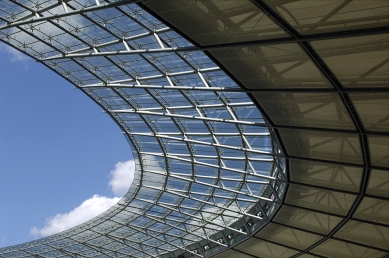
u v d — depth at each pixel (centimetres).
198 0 1647
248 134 3145
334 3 1494
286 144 2686
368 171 2592
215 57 2047
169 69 2822
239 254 4825
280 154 2870
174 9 1730
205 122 3262
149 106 3450
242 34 1823
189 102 3144
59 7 2425
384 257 3753
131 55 2803
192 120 3356
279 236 4056
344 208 3169
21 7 2480
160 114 3359
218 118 3133
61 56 2914
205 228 4966
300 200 3300
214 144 3378
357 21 1559
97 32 2633
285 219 3688
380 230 3281
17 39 2814
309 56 1825
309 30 1678
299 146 2648
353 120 2175
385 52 1680
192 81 2834
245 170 3594
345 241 3653
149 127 3769
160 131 3769
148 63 2848
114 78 3148
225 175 3875
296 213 3519
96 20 2508
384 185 2688
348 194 2953
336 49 1736
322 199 3169
